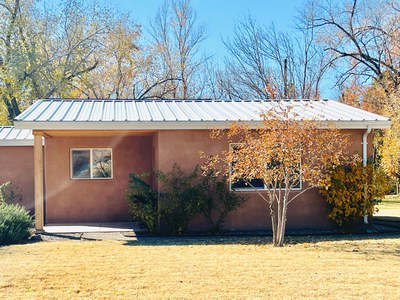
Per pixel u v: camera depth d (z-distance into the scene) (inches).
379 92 1093.1
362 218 503.5
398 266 309.3
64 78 1144.2
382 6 1159.0
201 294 242.5
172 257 341.7
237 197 489.1
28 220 458.3
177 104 601.9
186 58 1414.9
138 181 498.6
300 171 387.5
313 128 392.2
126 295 241.1
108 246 398.3
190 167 495.2
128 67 1318.9
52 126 466.3
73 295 241.4
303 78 1358.3
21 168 620.4
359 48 1197.7
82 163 604.4
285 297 237.0
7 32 1075.3
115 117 495.5
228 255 350.0
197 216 492.4
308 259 333.1
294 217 506.9
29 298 236.1
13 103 1111.6
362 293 243.8
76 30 1166.3
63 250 374.9
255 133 474.0
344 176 491.5
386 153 842.2
